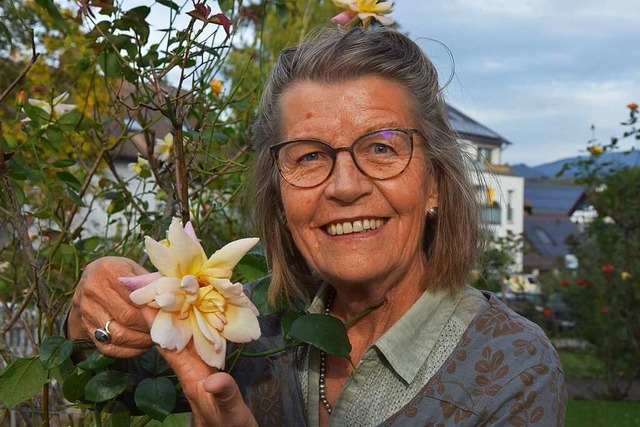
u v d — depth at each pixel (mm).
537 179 48781
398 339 1343
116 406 1409
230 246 1123
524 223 33969
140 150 2262
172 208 2012
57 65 3357
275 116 1443
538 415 1240
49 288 1886
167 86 2193
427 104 1418
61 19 1931
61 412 1779
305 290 1586
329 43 1400
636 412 7551
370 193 1333
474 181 1488
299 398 1466
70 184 2055
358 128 1331
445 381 1304
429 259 1442
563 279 11047
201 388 1097
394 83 1376
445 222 1417
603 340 8742
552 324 10742
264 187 1553
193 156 1932
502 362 1286
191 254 1100
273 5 2455
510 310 1411
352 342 1466
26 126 2115
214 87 2318
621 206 8258
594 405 7941
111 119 2357
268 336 1529
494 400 1257
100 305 1226
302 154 1360
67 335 1367
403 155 1348
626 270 8352
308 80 1385
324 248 1375
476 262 1445
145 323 1201
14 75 3461
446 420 1280
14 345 2523
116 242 2725
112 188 2432
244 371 1521
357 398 1358
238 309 1115
